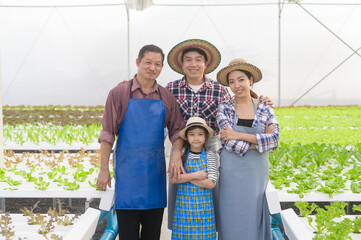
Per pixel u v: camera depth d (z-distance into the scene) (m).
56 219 2.97
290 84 20.00
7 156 5.05
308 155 4.42
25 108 15.98
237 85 2.84
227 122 2.85
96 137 6.73
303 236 2.38
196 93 3.17
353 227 2.73
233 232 2.88
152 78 2.71
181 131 2.85
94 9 19.41
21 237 2.70
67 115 10.05
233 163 2.85
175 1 19.44
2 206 4.29
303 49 19.77
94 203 5.17
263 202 2.90
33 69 19.77
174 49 3.10
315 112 12.85
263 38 19.56
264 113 2.88
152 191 2.78
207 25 19.53
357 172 3.75
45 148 6.07
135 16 19.45
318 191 3.16
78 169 4.20
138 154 2.74
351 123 8.97
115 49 19.70
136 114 2.72
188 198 2.91
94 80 19.89
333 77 19.86
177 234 2.96
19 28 19.48
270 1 19.52
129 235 2.82
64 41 19.67
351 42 19.61
